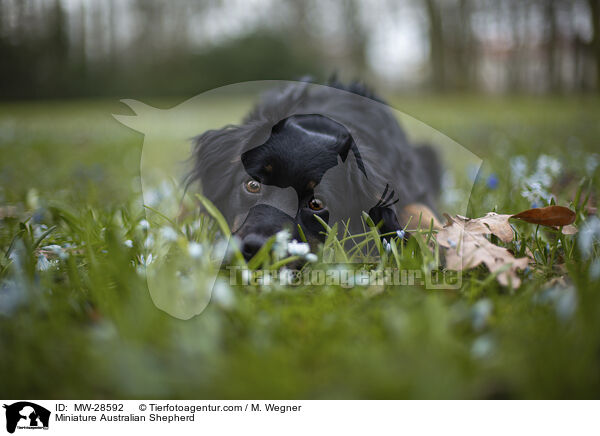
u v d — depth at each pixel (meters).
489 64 25.19
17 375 1.29
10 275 1.94
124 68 25.98
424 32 26.08
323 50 28.62
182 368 1.29
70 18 24.47
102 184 4.66
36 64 23.92
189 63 25.62
